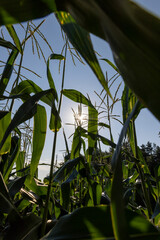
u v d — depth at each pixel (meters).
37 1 0.25
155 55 0.21
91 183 1.19
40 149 0.91
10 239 0.60
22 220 0.66
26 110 0.72
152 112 0.24
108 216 0.44
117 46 0.24
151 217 0.98
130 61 0.23
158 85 0.23
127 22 0.21
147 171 1.48
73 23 0.32
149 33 0.21
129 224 0.40
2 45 0.87
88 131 1.17
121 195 0.28
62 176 1.05
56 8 0.26
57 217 1.08
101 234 0.42
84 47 0.30
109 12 0.21
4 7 0.24
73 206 1.56
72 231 0.43
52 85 1.00
